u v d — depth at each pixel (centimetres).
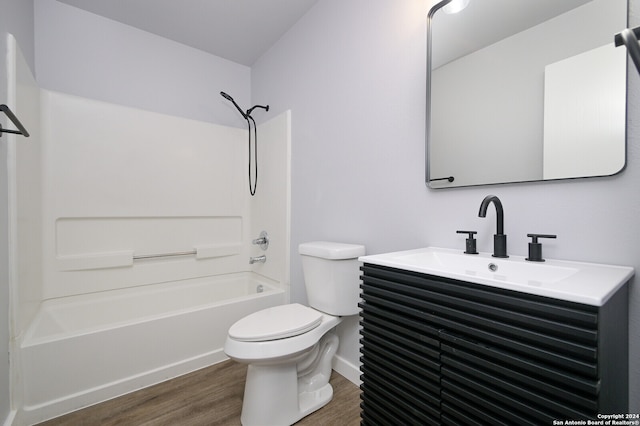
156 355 162
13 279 128
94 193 196
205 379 164
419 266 87
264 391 124
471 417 73
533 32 97
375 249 151
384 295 95
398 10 140
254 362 118
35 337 139
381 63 148
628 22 80
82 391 141
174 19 209
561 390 58
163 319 164
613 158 82
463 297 76
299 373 143
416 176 132
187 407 140
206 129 246
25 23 164
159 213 222
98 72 204
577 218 89
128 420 131
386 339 95
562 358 58
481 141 110
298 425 128
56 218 182
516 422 65
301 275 204
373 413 98
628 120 80
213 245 249
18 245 133
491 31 108
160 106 229
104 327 149
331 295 146
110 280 203
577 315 56
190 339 173
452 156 119
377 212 150
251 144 267
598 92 84
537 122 96
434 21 125
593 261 86
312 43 195
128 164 209
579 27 88
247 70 275
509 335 66
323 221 185
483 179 110
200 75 249
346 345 166
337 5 175
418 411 84
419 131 131
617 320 68
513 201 103
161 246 225
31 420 129
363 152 158
